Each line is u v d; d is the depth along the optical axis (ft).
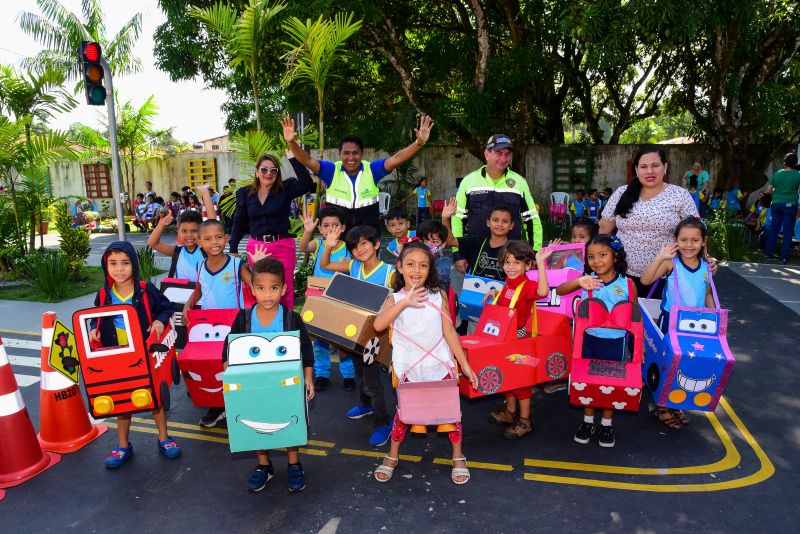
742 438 13.03
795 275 30.94
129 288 12.27
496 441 13.09
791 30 46.09
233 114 61.67
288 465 11.35
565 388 16.24
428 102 51.34
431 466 12.07
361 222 17.04
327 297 12.25
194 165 72.84
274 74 42.98
